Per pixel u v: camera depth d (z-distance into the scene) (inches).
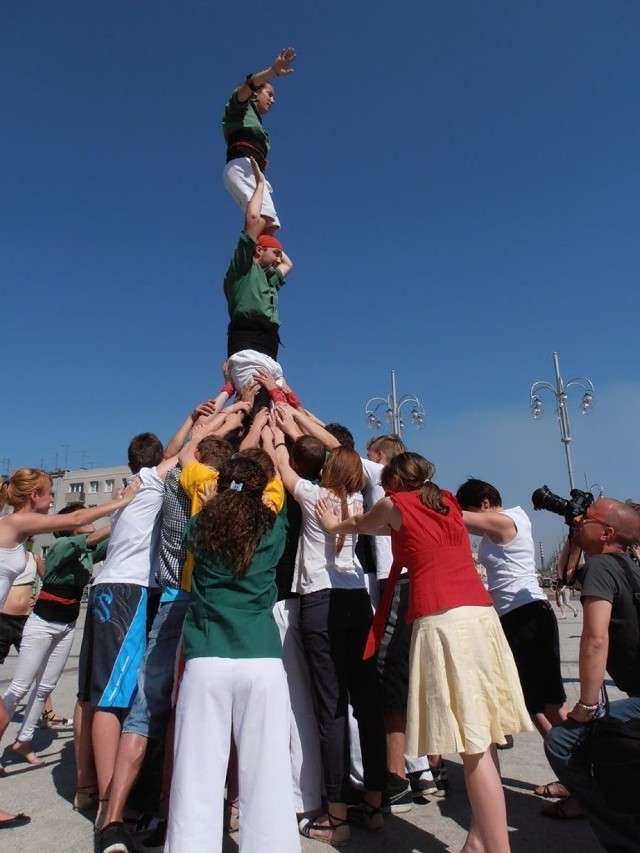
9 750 206.5
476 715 104.0
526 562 157.0
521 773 171.0
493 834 103.3
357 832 132.3
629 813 102.7
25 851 124.7
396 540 122.0
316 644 131.9
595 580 112.9
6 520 144.8
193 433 158.4
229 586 109.3
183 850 95.3
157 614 135.4
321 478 141.3
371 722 134.8
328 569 135.4
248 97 210.4
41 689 193.2
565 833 130.4
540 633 151.6
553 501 128.0
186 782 99.2
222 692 103.0
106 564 147.1
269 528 115.6
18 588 221.0
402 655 149.6
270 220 204.4
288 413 169.3
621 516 119.2
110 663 137.9
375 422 826.2
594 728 107.7
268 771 101.3
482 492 157.8
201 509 116.7
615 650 114.3
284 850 98.0
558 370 804.6
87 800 149.6
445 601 111.9
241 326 190.4
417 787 152.9
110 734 136.8
